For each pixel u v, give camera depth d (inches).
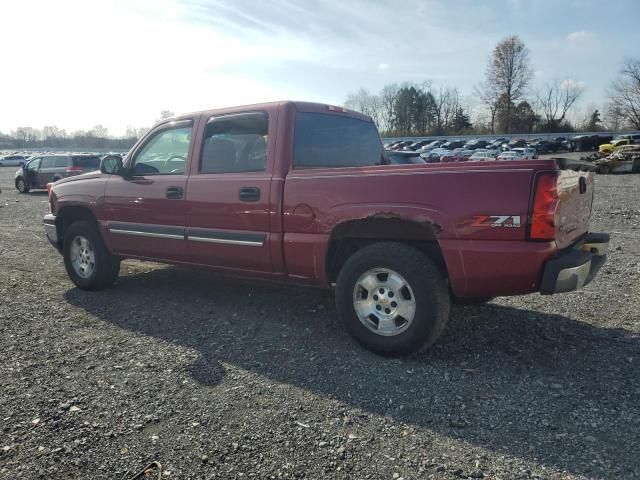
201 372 139.1
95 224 218.1
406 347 142.1
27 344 158.7
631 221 434.6
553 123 3469.5
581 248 146.3
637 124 3255.4
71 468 96.9
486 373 137.3
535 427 110.5
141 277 245.4
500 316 182.4
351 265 149.5
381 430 109.9
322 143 179.3
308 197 155.1
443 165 135.9
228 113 180.4
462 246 133.0
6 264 275.3
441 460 99.1
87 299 209.3
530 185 125.6
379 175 143.9
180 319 183.6
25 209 577.6
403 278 140.9
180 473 95.2
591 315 183.2
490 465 97.4
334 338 163.6
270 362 145.7
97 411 117.8
